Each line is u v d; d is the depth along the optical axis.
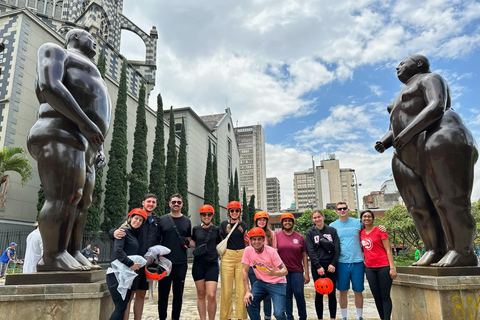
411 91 4.54
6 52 16.58
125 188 19.98
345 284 5.17
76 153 4.10
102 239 18.80
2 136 15.50
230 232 4.82
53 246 4.03
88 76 4.32
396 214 34.19
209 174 34.16
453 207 4.15
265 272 4.34
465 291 3.91
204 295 4.88
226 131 46.50
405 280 4.58
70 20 28.16
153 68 31.58
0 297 3.60
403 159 4.62
